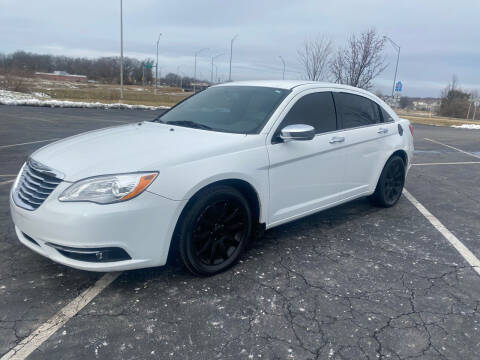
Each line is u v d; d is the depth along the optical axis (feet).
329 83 14.98
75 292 10.14
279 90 13.53
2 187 18.74
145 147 10.60
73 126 43.24
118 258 9.51
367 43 62.85
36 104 67.82
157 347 8.25
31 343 8.21
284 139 11.89
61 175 9.54
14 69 126.21
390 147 16.87
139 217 9.35
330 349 8.39
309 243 13.75
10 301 9.63
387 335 8.91
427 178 25.79
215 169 10.43
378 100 17.31
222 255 11.37
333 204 14.62
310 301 10.14
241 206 11.32
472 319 9.64
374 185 16.57
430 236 14.93
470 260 12.97
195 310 9.56
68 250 9.20
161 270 11.39
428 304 10.22
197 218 10.36
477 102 185.68
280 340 8.61
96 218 8.95
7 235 13.28
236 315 9.43
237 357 8.05
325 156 13.64
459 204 19.56
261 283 10.92
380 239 14.40
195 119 13.38
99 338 8.45
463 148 45.44
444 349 8.51
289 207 12.88
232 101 13.78
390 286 11.07
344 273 11.71
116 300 9.85
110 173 9.36
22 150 28.30
